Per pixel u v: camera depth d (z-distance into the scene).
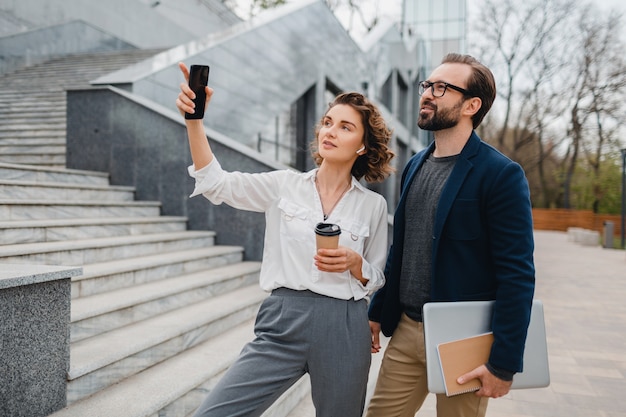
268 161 6.10
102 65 11.82
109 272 3.93
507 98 31.86
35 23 13.06
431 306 1.84
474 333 1.86
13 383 2.28
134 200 6.51
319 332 1.86
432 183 2.05
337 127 2.00
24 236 4.07
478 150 1.96
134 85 6.90
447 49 33.03
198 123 1.86
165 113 6.40
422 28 33.56
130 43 17.20
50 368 2.49
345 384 1.88
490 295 1.94
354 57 18.80
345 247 1.88
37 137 7.75
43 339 2.44
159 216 6.36
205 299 4.54
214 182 1.90
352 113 2.01
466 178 1.92
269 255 2.01
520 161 36.38
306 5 14.23
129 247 4.71
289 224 1.96
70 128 6.78
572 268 12.94
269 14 12.66
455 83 1.95
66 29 13.88
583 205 35.78
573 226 33.91
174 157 6.36
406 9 33.88
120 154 6.59
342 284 1.92
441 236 1.94
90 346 3.05
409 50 29.12
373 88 21.75
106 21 16.08
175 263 4.77
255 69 11.24
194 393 3.01
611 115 29.00
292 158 13.98
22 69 12.06
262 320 1.96
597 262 14.44
